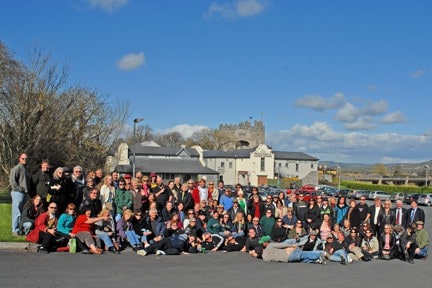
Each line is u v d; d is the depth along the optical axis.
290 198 21.06
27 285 10.06
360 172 155.50
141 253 15.19
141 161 85.56
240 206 19.58
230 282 11.79
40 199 15.35
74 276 11.24
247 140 145.25
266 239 16.83
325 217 18.44
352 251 17.55
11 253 13.50
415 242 17.80
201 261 15.02
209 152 110.25
